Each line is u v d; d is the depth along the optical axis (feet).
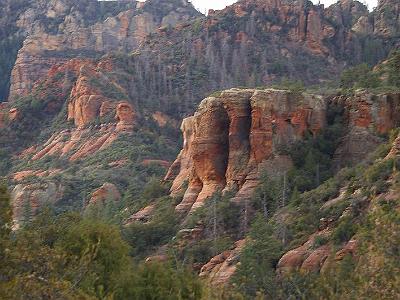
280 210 163.84
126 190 285.64
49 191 280.51
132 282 104.06
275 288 112.37
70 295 77.61
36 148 395.75
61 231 110.22
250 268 125.90
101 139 363.76
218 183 196.44
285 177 177.88
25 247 81.35
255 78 412.98
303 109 196.65
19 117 431.02
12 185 301.22
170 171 246.27
